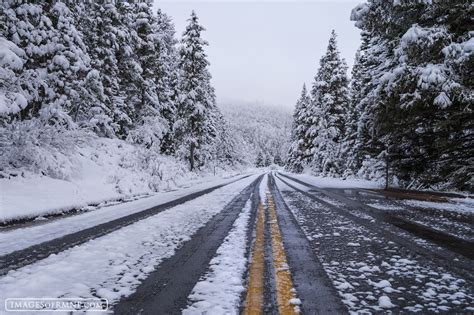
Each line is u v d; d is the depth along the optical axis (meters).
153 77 26.73
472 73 12.21
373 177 21.48
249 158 157.12
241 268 3.56
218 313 2.47
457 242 4.74
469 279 3.21
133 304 2.68
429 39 12.16
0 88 10.76
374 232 5.43
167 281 3.20
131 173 15.42
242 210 8.12
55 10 14.35
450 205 9.03
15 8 12.16
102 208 9.14
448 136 14.45
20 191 8.91
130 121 23.00
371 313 2.47
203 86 31.64
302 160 46.97
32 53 12.62
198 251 4.30
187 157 33.16
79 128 14.13
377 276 3.29
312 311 2.49
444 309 2.54
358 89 29.69
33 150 10.34
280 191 13.84
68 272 3.50
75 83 15.51
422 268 3.55
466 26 12.85
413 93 13.38
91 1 19.31
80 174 12.37
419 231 5.50
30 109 12.68
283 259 3.88
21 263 3.85
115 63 21.25
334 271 3.45
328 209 8.19
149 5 26.80
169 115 32.12
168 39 38.22
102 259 3.98
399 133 16.14
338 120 36.31
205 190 14.83
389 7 14.08
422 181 16.12
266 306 2.58
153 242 4.84
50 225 6.45
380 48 17.53
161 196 12.24
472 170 13.60
